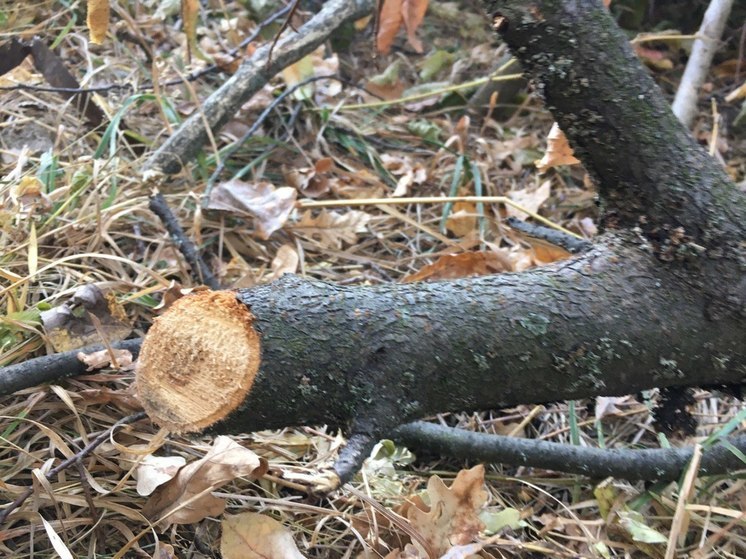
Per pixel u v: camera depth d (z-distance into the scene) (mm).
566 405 1251
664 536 1117
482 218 1446
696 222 1046
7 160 1353
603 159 1062
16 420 1109
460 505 1074
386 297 1030
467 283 1050
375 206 1479
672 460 1146
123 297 1219
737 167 1683
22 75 1459
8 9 1610
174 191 1396
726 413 1246
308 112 1648
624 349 1044
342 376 1013
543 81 1062
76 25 1657
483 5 1064
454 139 1660
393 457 1175
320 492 986
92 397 1130
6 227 1240
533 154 1703
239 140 1477
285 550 1057
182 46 1713
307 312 1012
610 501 1148
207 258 1345
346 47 1992
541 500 1170
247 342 1000
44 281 1229
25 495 1063
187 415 1010
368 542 1092
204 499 1068
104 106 1432
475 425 1234
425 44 2072
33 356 1167
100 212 1272
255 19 1866
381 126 1751
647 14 2066
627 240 1065
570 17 1045
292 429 1186
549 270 1062
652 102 1055
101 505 1085
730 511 1104
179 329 1001
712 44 1640
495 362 1031
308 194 1465
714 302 1045
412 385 1022
